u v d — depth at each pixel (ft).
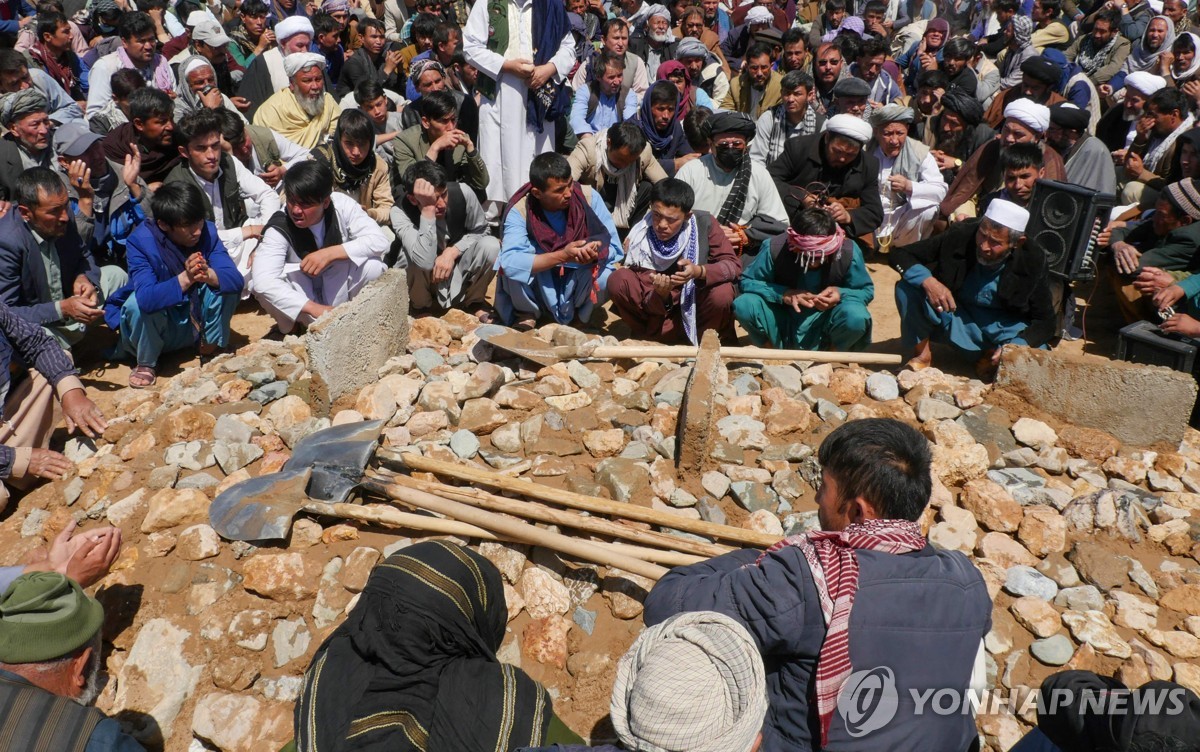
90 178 18.94
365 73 30.99
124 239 19.61
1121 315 21.56
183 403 14.84
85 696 8.28
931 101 26.43
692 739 5.72
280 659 10.67
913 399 15.01
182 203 16.56
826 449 7.67
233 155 21.12
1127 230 20.25
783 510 12.48
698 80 28.63
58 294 17.47
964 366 18.38
